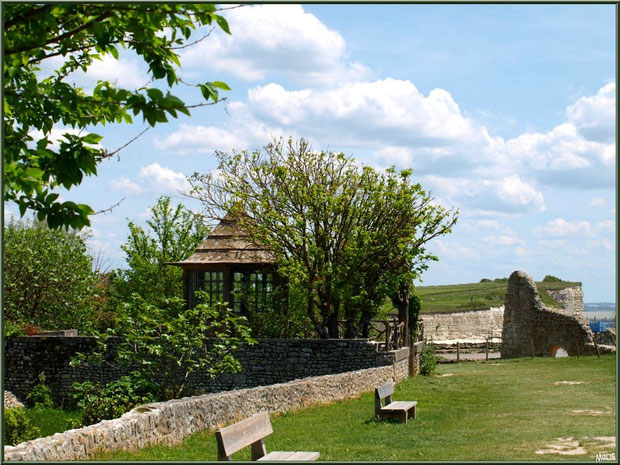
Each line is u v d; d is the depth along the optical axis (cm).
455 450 1162
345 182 2864
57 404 2922
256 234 2803
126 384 2236
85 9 776
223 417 1498
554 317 4269
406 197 2773
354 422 1557
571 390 2131
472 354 5062
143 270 3944
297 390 1789
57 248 3659
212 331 2842
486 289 8100
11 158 742
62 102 755
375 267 2791
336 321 2895
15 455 943
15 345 3003
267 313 2859
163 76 831
